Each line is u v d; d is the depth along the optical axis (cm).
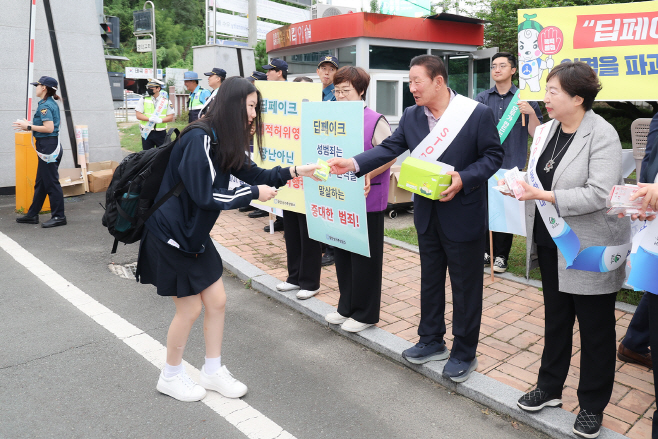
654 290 220
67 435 263
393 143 322
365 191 344
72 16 892
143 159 267
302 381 321
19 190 729
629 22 380
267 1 1811
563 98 238
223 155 263
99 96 933
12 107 842
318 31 770
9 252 562
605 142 234
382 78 743
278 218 690
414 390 314
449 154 294
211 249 289
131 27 5828
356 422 280
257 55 1719
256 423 277
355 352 362
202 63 1312
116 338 371
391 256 553
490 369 326
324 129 358
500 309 418
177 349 293
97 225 684
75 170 849
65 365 332
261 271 499
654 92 379
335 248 381
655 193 202
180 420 279
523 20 417
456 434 271
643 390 304
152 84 901
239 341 374
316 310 413
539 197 237
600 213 237
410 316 407
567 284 249
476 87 832
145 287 474
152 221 264
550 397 279
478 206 295
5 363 332
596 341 251
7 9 829
